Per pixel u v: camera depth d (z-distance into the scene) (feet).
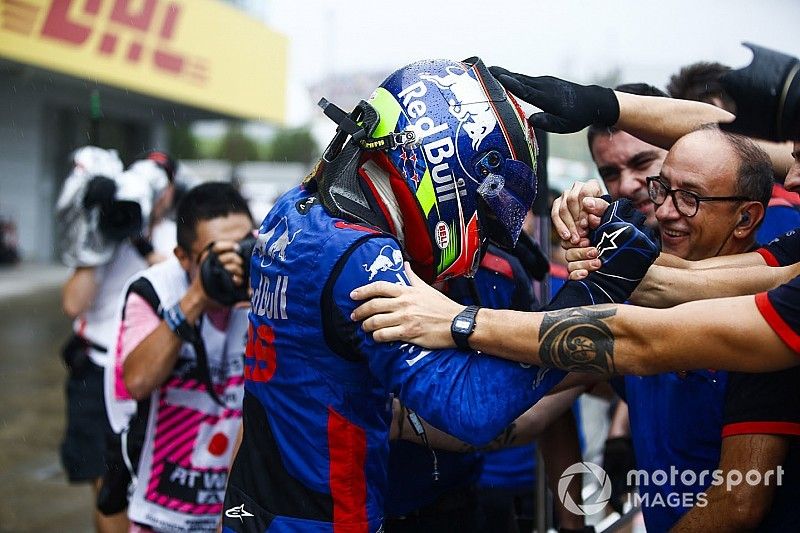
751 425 5.24
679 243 5.86
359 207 5.04
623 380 6.94
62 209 11.44
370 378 5.05
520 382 4.64
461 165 4.97
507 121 5.10
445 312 4.73
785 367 4.45
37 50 28.25
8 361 24.36
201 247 7.88
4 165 42.80
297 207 5.28
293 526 5.09
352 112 5.14
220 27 40.06
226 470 7.77
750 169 5.60
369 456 5.08
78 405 11.97
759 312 4.38
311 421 5.05
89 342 11.99
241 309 7.79
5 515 13.38
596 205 5.03
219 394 7.74
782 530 5.39
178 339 7.38
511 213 5.16
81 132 46.16
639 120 6.16
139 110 45.98
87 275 11.51
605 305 4.63
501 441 6.76
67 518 13.30
